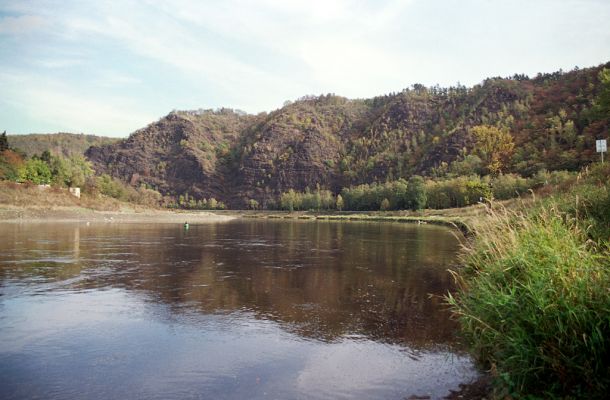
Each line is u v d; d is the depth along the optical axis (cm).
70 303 933
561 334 463
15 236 2562
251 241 2678
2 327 752
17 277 1227
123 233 3089
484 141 10362
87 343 675
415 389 525
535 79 14788
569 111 10062
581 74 12081
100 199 7512
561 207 1171
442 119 14388
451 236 3161
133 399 483
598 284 492
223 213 12162
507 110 12206
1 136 7856
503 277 674
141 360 605
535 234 702
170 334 727
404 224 5616
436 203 7800
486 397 501
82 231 3166
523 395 455
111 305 921
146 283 1177
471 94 14962
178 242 2481
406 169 12719
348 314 874
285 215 10506
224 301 978
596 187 1299
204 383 531
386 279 1278
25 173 7169
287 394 505
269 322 811
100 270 1384
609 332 446
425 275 1353
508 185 6159
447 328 781
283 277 1305
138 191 13650
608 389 416
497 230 933
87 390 504
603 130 7269
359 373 573
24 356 614
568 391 440
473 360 623
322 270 1454
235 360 612
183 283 1186
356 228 4603
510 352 516
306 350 660
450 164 10881
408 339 718
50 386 514
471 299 759
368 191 10206
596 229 882
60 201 5953
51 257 1655
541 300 487
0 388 507
